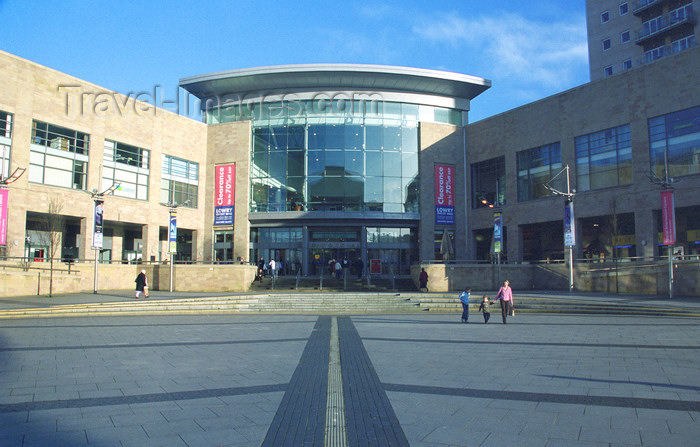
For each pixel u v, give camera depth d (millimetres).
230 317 21641
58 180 34500
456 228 45688
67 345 12617
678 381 8227
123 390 7781
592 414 6387
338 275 40469
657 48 49844
